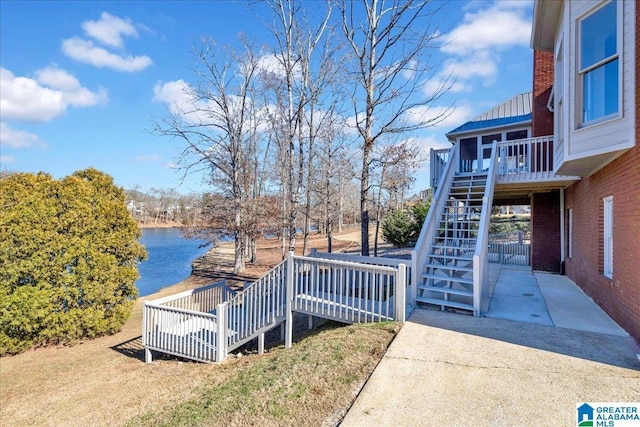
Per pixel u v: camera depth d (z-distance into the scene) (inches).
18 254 315.6
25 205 327.6
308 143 659.4
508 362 156.8
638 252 178.9
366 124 418.6
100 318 348.2
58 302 331.9
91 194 369.4
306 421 126.1
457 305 241.1
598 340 184.4
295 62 593.0
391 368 153.9
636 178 180.2
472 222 368.5
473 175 378.0
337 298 263.4
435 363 157.5
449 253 327.3
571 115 228.7
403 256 731.4
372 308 221.8
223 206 677.3
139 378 245.6
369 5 417.7
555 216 443.5
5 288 309.0
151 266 883.4
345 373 156.3
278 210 665.0
